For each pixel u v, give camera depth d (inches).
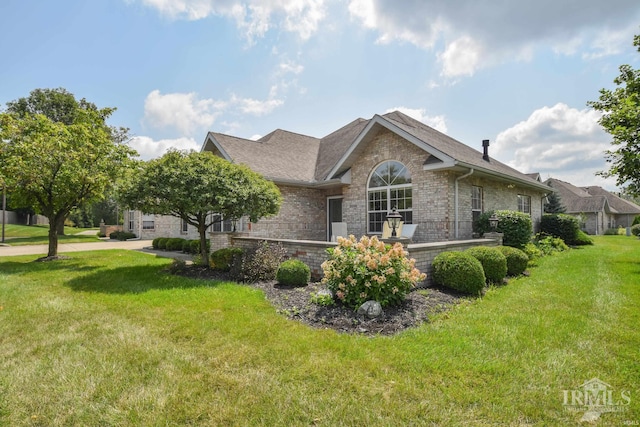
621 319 174.2
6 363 123.3
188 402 98.3
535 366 120.6
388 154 463.5
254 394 102.1
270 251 300.0
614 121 358.0
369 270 191.0
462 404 97.9
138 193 287.1
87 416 92.7
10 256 484.7
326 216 579.5
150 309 191.5
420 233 421.7
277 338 145.8
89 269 346.9
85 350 134.1
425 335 150.8
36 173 383.6
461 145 561.6
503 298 220.2
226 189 297.7
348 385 107.1
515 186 575.2
